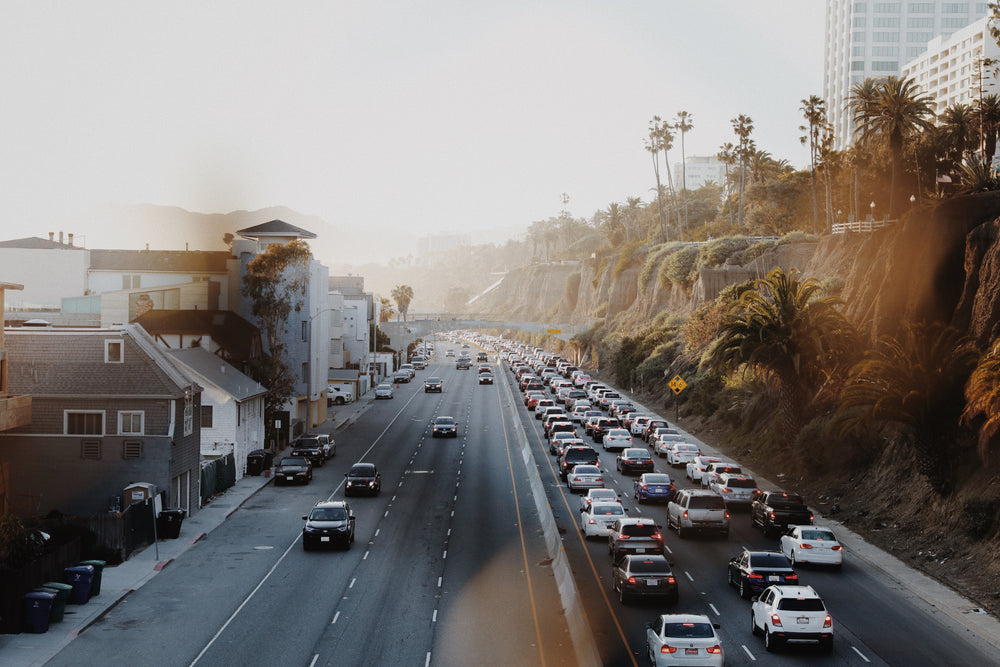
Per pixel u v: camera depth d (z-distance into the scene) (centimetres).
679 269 13175
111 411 4178
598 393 10219
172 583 3272
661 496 4694
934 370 3956
